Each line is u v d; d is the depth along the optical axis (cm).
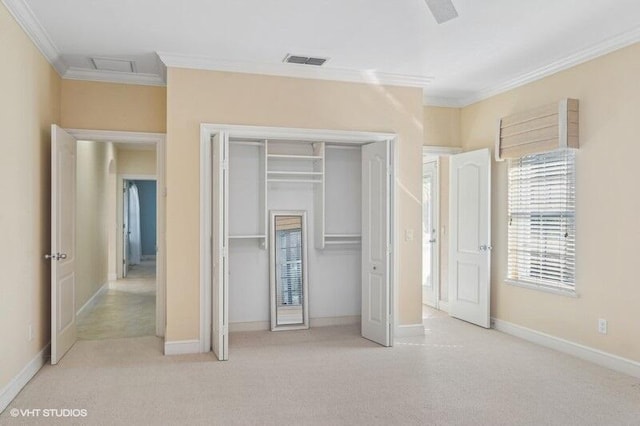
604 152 412
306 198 555
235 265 529
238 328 530
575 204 443
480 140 581
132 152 961
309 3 332
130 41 404
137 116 496
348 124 496
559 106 442
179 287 447
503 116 541
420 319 520
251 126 465
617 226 399
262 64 463
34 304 385
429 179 688
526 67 479
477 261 562
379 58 450
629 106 389
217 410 315
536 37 396
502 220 539
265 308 539
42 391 347
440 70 490
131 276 1006
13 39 330
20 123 347
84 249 641
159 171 507
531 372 392
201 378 376
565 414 310
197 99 451
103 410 314
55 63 441
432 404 326
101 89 487
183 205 448
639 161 380
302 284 545
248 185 529
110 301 725
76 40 401
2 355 312
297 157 521
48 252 427
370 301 495
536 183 491
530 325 496
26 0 325
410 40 404
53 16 352
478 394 344
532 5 335
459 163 593
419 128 519
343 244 566
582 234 434
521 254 514
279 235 542
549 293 470
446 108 613
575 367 405
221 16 354
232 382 367
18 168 344
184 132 448
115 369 398
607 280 408
